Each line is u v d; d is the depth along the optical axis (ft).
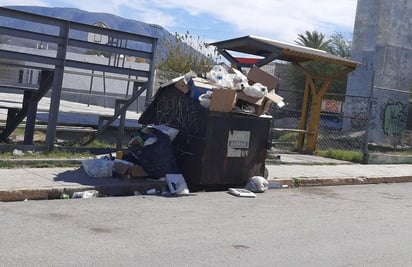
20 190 26.66
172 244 20.52
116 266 17.43
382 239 23.73
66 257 17.95
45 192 27.48
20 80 66.49
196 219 25.08
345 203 32.89
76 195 28.40
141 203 27.78
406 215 30.17
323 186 39.81
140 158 32.30
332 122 81.51
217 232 22.89
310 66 122.62
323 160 51.55
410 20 85.15
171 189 30.76
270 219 26.35
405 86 84.17
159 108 34.88
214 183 32.37
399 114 80.94
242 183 33.99
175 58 95.96
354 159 53.57
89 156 36.78
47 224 22.08
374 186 42.22
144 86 39.91
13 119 42.86
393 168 51.01
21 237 19.94
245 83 34.22
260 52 55.31
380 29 83.61
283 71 127.95
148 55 39.68
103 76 39.34
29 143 40.27
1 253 17.89
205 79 34.50
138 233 21.75
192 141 32.27
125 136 51.26
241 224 24.73
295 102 80.43
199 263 18.39
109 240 20.39
